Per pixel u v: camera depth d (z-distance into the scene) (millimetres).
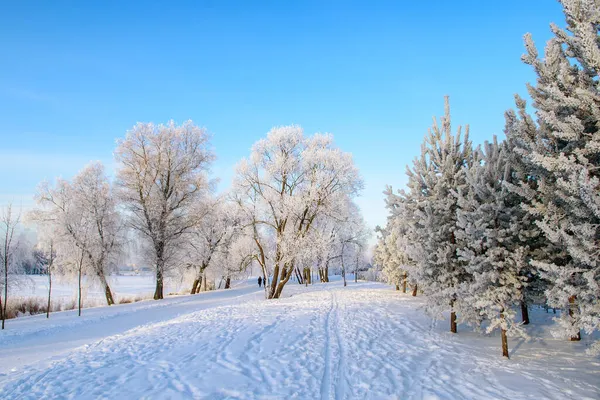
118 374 8344
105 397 6957
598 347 6324
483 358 9289
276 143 26625
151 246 32031
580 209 6613
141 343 11500
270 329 13117
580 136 7211
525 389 6961
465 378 7730
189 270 40719
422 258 11531
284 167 26172
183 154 33188
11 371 9508
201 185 34156
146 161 31844
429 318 15344
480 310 9984
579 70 7512
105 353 10367
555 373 7891
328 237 27312
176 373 8289
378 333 12523
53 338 15477
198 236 37375
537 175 8828
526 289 10062
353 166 26844
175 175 32688
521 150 7781
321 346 10656
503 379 7574
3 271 24078
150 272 34281
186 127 34156
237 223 30203
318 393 6996
